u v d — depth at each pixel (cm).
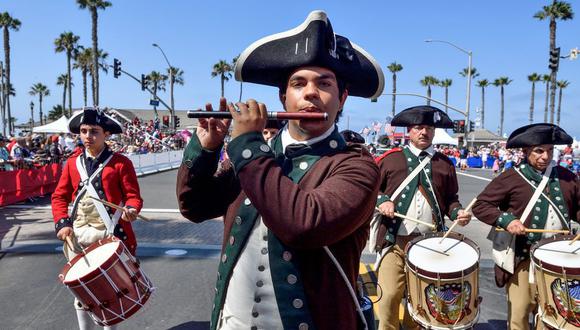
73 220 339
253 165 129
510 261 326
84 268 269
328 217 125
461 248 315
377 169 144
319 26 146
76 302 331
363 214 134
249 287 147
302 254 143
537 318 312
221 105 152
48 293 486
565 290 275
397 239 358
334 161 144
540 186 331
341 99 166
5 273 552
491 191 342
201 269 574
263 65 155
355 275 155
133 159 1983
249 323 147
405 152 380
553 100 2962
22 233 764
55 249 657
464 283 279
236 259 152
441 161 379
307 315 141
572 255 292
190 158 164
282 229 126
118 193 341
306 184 142
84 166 343
